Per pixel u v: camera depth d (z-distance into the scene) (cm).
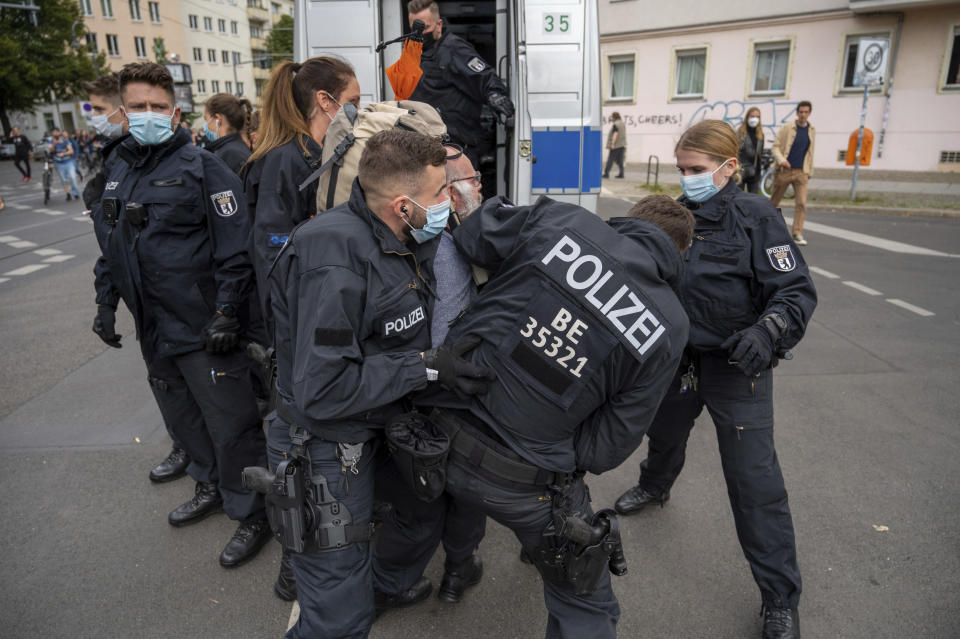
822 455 343
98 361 481
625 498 299
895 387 425
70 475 327
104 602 242
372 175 159
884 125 1510
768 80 1658
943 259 772
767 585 222
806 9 1545
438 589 252
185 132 257
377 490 207
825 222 1052
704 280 215
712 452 354
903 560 262
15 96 3781
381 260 162
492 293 164
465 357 166
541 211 164
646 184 1585
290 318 167
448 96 421
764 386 218
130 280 249
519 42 405
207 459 285
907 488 312
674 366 162
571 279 155
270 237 238
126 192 249
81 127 5038
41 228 1123
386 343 167
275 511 171
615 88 1928
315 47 416
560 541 170
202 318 254
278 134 244
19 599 243
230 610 239
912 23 1432
